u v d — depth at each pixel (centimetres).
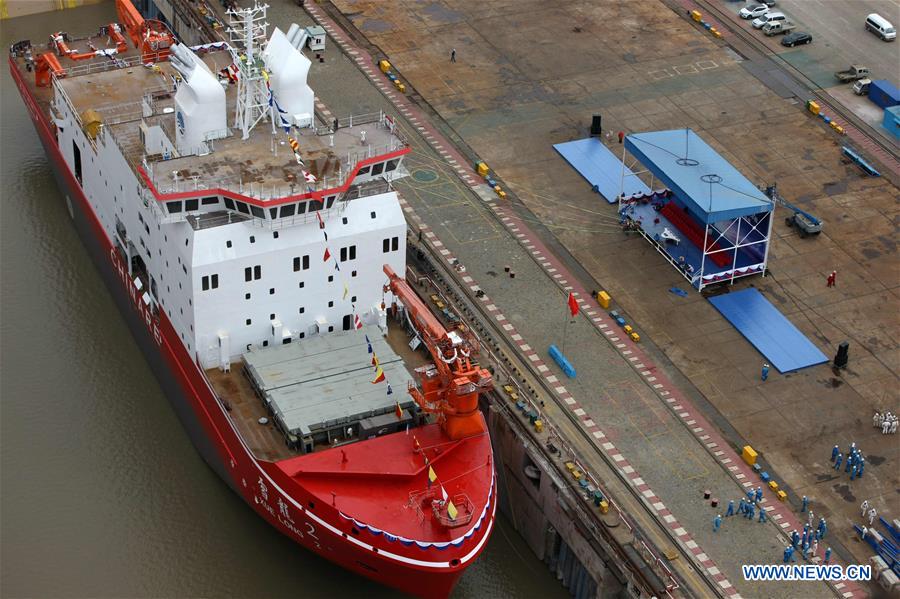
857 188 12625
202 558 9125
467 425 8731
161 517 9400
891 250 11850
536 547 9525
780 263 11631
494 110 13538
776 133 13362
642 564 8581
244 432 8806
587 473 9188
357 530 8262
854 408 10106
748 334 10762
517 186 12438
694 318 10950
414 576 8331
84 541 9194
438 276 10981
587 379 10206
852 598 8562
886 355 10650
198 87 9281
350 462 8512
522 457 9481
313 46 14300
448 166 12656
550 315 10862
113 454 9856
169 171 8988
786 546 8906
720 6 15575
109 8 15788
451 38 14700
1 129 13288
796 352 10612
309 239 9106
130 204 9969
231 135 9469
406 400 8888
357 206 9244
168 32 12475
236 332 9219
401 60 14275
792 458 9625
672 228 11869
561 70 14225
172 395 10112
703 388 10225
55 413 10150
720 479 9394
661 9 15438
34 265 11588
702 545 8875
